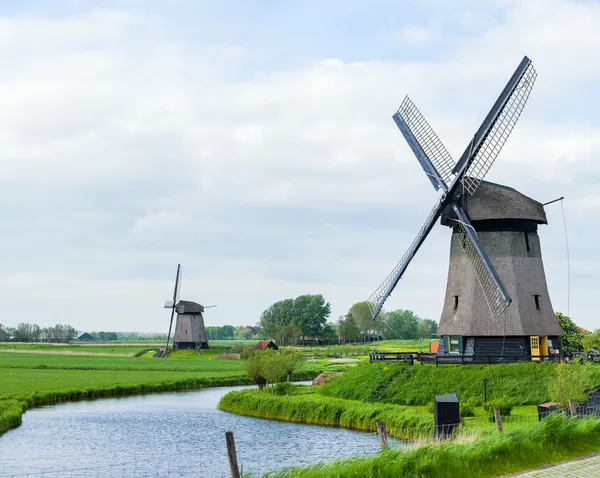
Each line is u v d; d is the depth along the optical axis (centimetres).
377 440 4072
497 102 5216
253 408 5422
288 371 6356
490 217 5244
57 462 3644
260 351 6450
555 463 2420
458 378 4869
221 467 3475
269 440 4184
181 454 3847
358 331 19862
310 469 2056
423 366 5131
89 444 4178
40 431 4622
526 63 5222
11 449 3997
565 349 7612
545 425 2620
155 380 7794
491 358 5041
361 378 5350
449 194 5316
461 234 5422
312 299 19812
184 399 6619
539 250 5450
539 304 5275
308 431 4503
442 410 3225
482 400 4547
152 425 4869
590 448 2659
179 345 14362
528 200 5412
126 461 3656
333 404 4891
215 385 8019
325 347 16088
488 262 5131
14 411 5047
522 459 2392
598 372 4572
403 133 5738
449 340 5397
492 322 5159
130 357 13212
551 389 3694
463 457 2250
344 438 4188
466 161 5244
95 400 6488
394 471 2073
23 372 8750
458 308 5328
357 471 2030
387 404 4728
